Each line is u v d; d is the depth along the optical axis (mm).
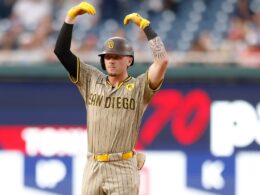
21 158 33875
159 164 34031
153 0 48969
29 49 43438
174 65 35844
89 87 22047
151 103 34062
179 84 34188
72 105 34094
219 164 34219
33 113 34000
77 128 34000
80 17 46688
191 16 48156
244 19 46906
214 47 42812
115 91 21641
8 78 33875
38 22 45594
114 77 21766
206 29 46531
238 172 34188
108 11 48125
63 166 33906
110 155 21578
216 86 34219
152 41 21406
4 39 44094
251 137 34219
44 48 43438
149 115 34094
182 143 34094
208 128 34219
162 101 34094
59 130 33969
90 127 21844
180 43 45312
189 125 34188
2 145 33844
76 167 33906
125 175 21594
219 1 48500
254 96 34219
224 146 34188
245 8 47281
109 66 21547
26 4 46594
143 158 22672
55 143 33969
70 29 21812
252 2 47625
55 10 46875
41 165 33875
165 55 21406
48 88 34031
